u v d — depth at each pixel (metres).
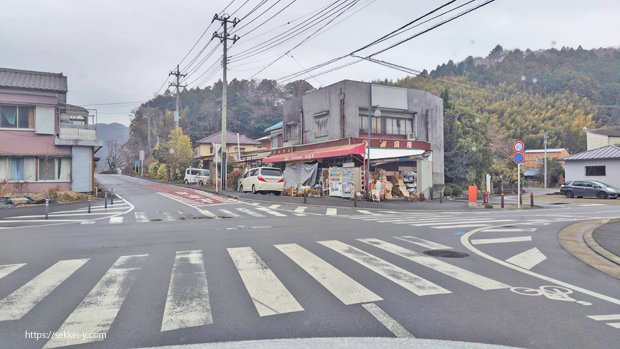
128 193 30.36
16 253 8.11
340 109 27.53
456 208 20.77
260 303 4.92
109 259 7.48
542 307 4.79
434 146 31.58
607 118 66.25
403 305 4.83
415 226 12.27
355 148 23.66
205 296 5.20
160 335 3.98
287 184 29.83
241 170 35.00
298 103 32.78
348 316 4.47
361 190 23.58
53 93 24.89
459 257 7.63
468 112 40.59
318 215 16.19
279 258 7.45
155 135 75.06
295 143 33.06
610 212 18.27
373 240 9.52
